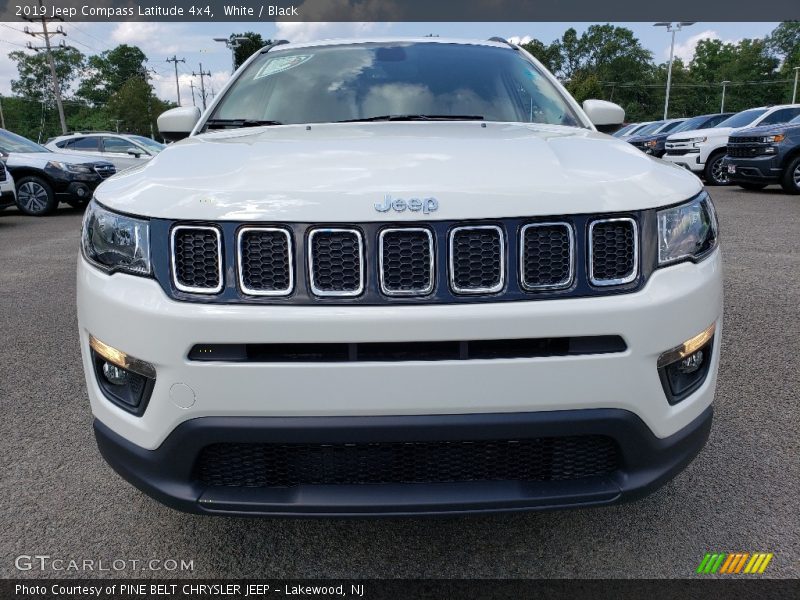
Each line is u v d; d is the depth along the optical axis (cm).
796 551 199
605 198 158
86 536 210
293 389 153
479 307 151
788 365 350
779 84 8600
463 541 208
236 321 151
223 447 163
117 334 163
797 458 253
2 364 367
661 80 9194
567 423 156
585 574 191
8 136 1190
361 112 263
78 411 304
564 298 154
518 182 159
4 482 242
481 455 164
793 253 638
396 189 155
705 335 172
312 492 162
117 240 165
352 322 149
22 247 782
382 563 198
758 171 1150
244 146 200
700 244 173
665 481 170
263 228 152
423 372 152
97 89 8456
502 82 282
